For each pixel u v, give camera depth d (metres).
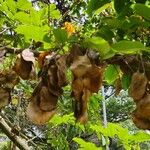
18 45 1.31
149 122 0.89
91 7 1.25
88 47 0.87
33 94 0.91
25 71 0.93
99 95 2.13
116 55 0.91
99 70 0.86
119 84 1.04
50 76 0.89
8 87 0.99
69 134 2.36
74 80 0.86
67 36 0.90
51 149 2.65
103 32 1.01
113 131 1.51
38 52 0.94
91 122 2.15
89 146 1.52
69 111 2.22
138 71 0.89
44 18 1.45
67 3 2.47
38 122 0.90
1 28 1.55
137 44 0.82
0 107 0.99
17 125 2.04
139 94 0.88
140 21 1.00
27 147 1.96
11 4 1.55
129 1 1.18
